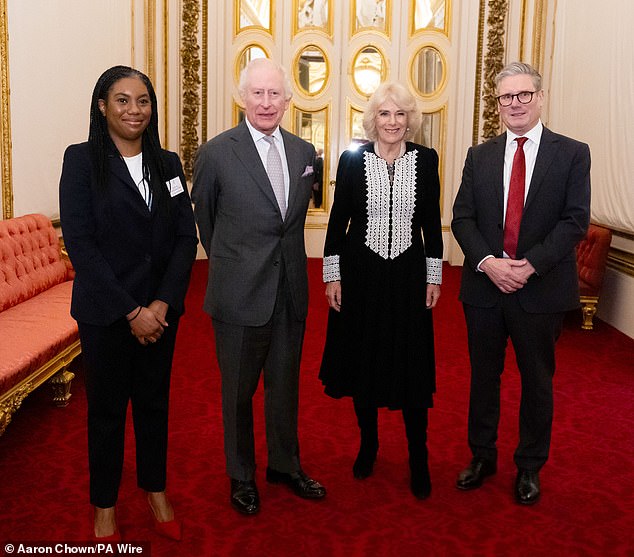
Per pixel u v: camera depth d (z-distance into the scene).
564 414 4.04
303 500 3.00
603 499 3.03
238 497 2.89
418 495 3.01
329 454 3.49
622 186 5.73
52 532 2.70
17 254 4.62
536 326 2.91
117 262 2.43
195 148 9.41
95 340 2.43
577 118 7.03
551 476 3.24
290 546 2.64
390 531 2.75
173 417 3.97
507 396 4.32
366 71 9.60
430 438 3.70
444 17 9.43
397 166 2.86
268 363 2.93
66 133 5.90
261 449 3.53
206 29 9.22
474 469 3.14
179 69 9.16
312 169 2.87
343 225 2.96
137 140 2.44
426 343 2.90
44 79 5.45
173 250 2.55
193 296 7.33
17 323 4.00
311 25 9.53
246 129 2.75
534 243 2.89
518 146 2.91
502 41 9.07
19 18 5.02
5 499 2.96
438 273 2.94
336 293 2.97
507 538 2.70
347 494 3.06
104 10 6.75
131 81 2.34
